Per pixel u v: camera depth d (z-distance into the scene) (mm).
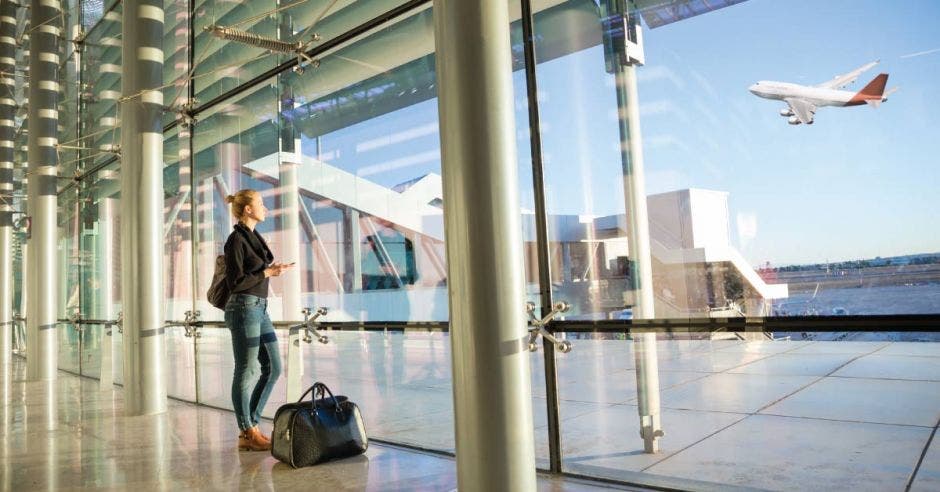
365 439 4059
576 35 3727
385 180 4848
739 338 2969
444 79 2840
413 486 3342
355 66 5031
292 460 3764
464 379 2752
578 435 3625
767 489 3023
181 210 6938
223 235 6355
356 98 5051
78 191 9789
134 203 6141
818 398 2920
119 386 8281
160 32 6414
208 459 4102
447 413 4312
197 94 6648
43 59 9766
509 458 2695
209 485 3520
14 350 13438
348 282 5109
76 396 7484
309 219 5465
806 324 2797
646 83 3436
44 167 9672
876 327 2621
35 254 9609
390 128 4816
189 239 6801
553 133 3787
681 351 3305
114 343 8547
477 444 2711
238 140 6152
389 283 4816
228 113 6266
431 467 3711
